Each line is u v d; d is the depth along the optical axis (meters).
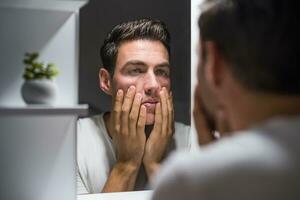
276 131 0.54
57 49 1.27
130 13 1.49
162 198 0.56
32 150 1.29
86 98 1.44
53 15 1.26
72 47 1.28
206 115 0.71
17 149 1.27
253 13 0.56
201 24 0.63
